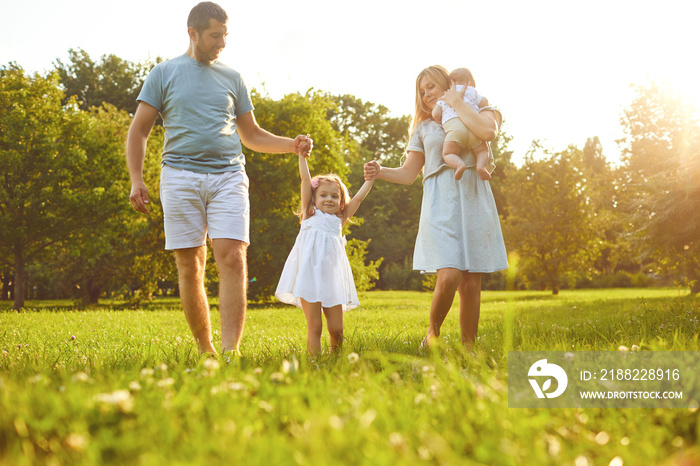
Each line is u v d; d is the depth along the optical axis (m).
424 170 4.42
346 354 2.94
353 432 1.39
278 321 9.66
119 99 43.88
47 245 22.09
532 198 36.19
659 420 1.78
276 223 27.36
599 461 1.41
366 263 54.78
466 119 4.13
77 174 22.27
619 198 30.31
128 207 23.03
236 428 1.46
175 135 3.89
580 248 35.03
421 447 1.39
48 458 1.32
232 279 3.84
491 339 4.44
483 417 1.61
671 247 17.19
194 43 3.95
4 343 5.50
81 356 4.04
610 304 13.73
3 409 1.53
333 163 29.02
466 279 4.23
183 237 3.84
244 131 4.39
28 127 21.08
